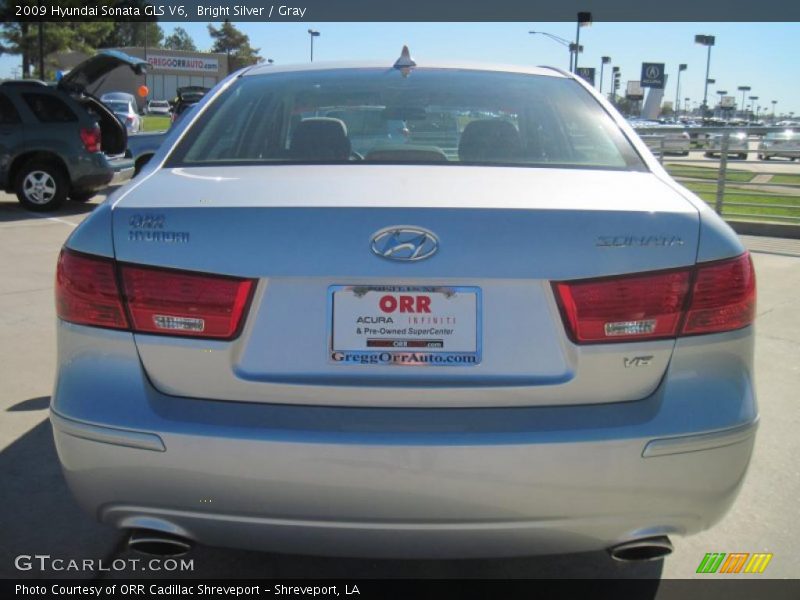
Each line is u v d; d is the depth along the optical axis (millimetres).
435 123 2848
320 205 2043
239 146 2725
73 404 2094
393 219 2016
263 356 2035
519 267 2014
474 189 2197
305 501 2008
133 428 2023
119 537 2904
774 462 3576
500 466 1978
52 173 10945
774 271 7828
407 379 2033
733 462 2119
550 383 2037
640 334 2057
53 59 34219
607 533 2094
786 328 5793
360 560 2805
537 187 2252
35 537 2893
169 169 2514
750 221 10406
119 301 2066
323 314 2025
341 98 3008
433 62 3373
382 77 3178
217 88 3139
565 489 2008
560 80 3250
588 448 1993
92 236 2102
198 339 2039
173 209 2078
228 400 2049
